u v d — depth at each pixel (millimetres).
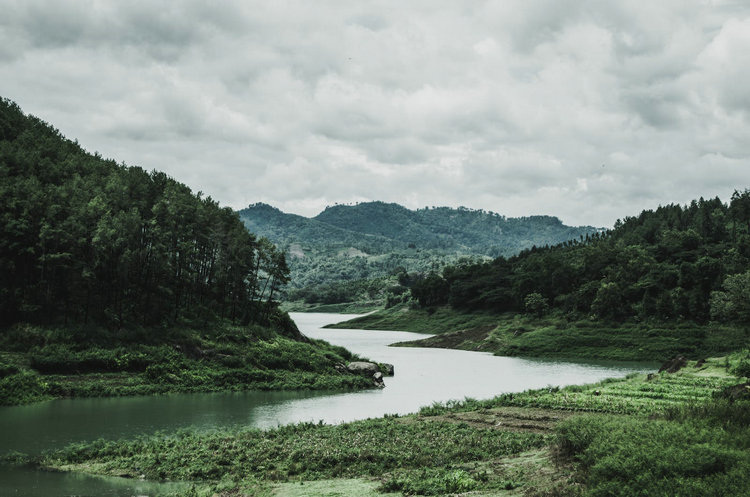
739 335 129125
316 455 34875
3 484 32500
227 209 116750
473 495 22562
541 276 193000
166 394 68688
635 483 17906
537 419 44500
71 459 38250
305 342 106188
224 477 32500
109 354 71812
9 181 87750
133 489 31266
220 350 82250
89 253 82375
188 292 97688
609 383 66375
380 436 39719
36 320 74312
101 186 98812
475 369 107062
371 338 187125
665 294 152000
